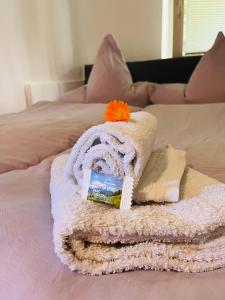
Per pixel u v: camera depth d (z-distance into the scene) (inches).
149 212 18.1
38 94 85.8
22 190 27.3
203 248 17.2
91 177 19.7
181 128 51.5
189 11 88.8
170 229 16.6
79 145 21.1
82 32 98.3
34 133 46.0
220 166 31.5
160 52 93.6
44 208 23.5
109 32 96.2
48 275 16.1
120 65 82.3
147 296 14.4
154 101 76.9
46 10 86.5
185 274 16.3
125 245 17.2
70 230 16.3
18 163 36.6
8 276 16.8
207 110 58.9
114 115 23.4
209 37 90.6
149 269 16.5
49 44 89.0
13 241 19.0
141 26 92.7
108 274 16.2
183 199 20.1
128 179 18.9
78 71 101.1
